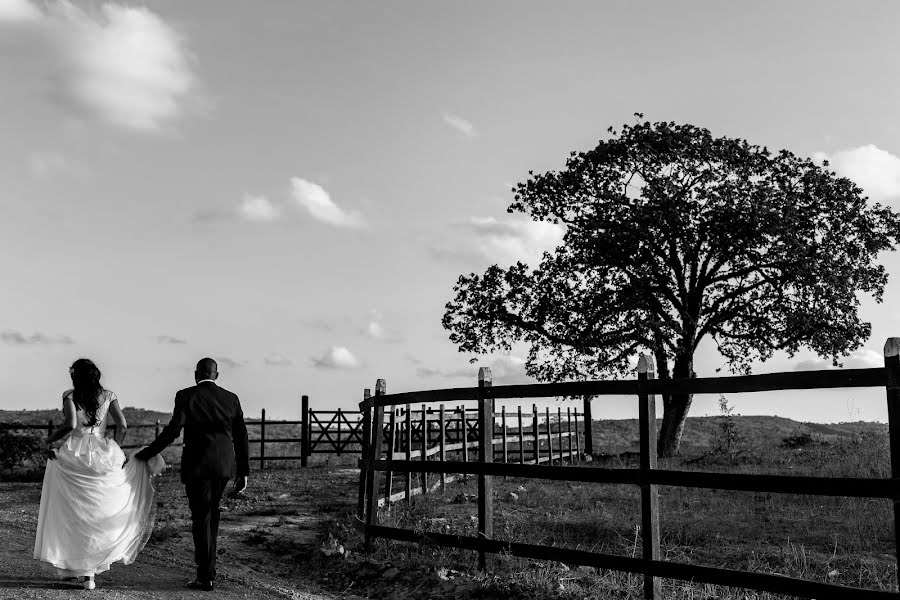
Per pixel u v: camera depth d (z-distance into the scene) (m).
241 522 11.38
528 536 10.24
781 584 5.61
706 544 10.03
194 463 7.08
